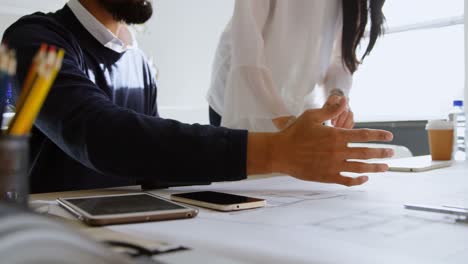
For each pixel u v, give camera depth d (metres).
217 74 1.21
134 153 0.49
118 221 0.41
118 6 0.95
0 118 0.31
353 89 2.27
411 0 2.06
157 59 2.15
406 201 0.55
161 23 2.14
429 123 1.10
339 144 0.56
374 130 0.56
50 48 0.30
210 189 0.66
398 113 2.14
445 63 1.99
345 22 1.12
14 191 0.28
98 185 0.90
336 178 0.57
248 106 0.99
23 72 0.61
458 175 0.82
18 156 0.29
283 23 1.08
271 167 0.54
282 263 0.31
